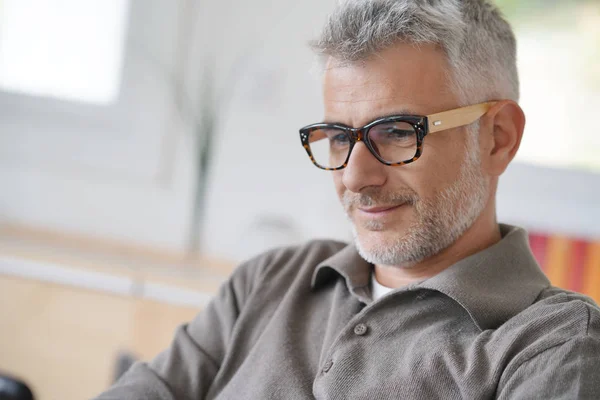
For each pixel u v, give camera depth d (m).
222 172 2.34
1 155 2.49
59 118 2.44
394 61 1.07
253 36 2.30
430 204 1.09
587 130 2.02
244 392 1.12
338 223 2.24
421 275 1.18
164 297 1.92
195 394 1.22
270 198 2.31
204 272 2.12
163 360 1.27
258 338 1.22
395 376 0.99
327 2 2.23
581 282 1.99
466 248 1.16
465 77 1.10
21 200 2.48
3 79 2.49
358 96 1.09
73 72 2.44
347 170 1.10
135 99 2.39
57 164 2.45
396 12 1.06
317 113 2.26
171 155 2.38
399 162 1.08
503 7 2.07
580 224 2.03
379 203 1.10
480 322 1.00
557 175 2.05
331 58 1.14
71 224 2.45
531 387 0.88
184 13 2.35
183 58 2.36
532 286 1.07
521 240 1.16
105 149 2.41
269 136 2.30
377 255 1.12
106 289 1.96
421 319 1.05
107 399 1.20
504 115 1.15
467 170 1.11
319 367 1.08
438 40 1.07
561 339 0.91
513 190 2.09
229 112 2.33
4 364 1.99
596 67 1.99
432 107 1.07
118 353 1.93
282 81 2.28
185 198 2.37
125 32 2.40
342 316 1.13
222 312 1.30
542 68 2.04
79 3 2.43
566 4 2.01
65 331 1.97
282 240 2.21
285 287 1.27
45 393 1.96
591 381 0.87
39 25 2.46
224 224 2.35
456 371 0.96
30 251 2.11
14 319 1.99
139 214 2.40
